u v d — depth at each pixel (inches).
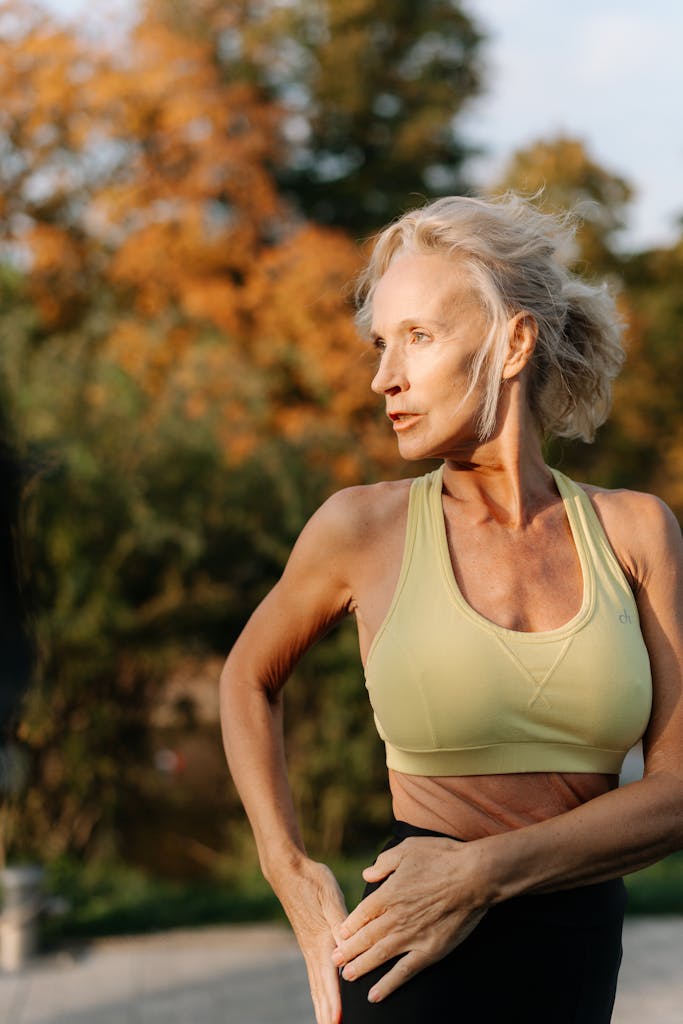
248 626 64.2
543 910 54.8
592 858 52.7
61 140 602.2
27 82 598.2
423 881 53.6
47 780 299.1
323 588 60.9
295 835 60.6
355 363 515.8
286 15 794.8
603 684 54.6
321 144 831.7
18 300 571.5
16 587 27.9
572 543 58.5
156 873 293.6
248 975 210.7
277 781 61.7
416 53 859.4
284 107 673.0
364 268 63.2
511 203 60.0
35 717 281.4
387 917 54.2
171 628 301.0
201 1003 195.3
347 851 314.7
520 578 57.0
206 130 613.0
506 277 57.5
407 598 57.1
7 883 221.9
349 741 310.3
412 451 58.2
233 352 477.7
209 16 766.5
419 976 54.3
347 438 343.3
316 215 822.5
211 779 318.7
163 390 345.4
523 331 57.5
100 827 303.4
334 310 532.4
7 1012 191.8
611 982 57.7
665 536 58.7
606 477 637.3
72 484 285.4
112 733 303.9
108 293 585.9
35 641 28.7
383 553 59.2
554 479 60.8
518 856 52.3
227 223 620.4
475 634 54.9
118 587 296.0
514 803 55.3
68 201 614.9
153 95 594.6
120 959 221.5
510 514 58.7
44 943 229.8
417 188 810.2
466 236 57.3
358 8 821.2
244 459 314.3
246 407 345.1
